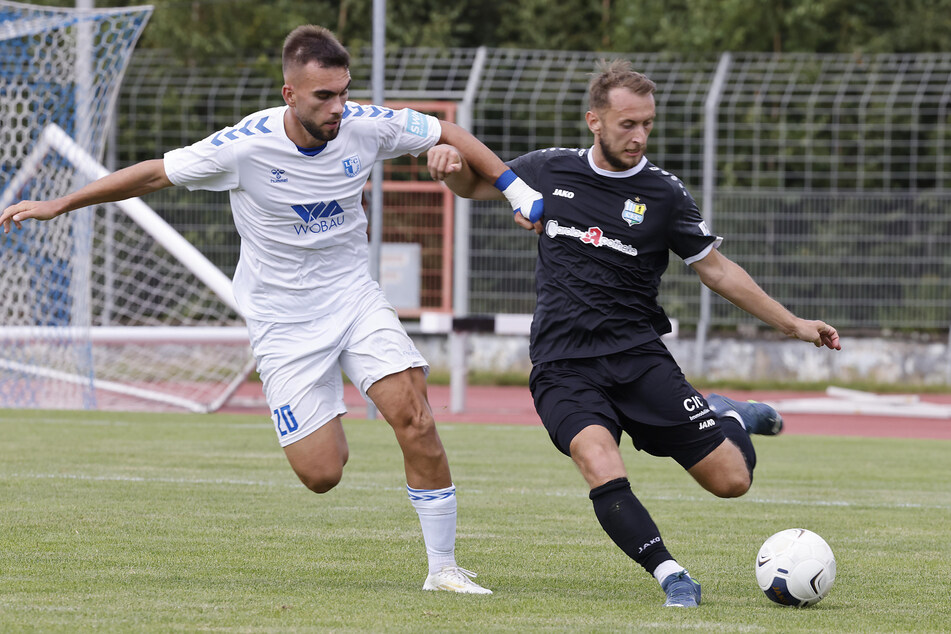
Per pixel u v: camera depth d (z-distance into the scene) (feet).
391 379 51.44
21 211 49.55
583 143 210.59
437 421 150.61
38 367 155.02
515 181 53.06
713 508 81.15
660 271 53.67
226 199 210.18
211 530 66.69
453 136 53.83
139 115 217.36
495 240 204.64
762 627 43.52
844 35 260.83
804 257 197.06
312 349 52.60
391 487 87.76
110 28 151.02
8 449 107.34
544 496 84.58
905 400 172.76
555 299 52.65
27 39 164.04
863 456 118.93
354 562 57.82
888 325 195.93
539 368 52.90
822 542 49.21
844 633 42.86
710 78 218.38
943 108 200.64
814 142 210.38
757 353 208.95
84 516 70.54
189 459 102.58
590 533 68.59
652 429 52.70
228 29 241.76
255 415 150.51
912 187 205.87
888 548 65.77
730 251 198.70
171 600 47.09
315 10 269.44
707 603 49.29
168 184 51.34
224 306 207.82
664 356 52.90
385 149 53.57
